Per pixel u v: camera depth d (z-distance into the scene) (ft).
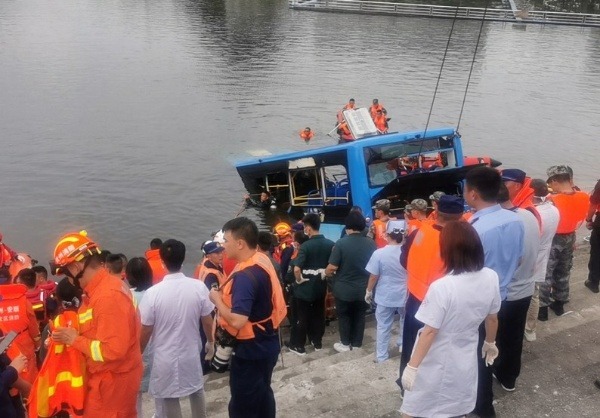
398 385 18.69
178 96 106.83
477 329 13.51
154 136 84.74
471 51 153.99
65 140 81.92
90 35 165.78
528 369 19.20
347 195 49.67
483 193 15.80
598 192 26.25
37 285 27.66
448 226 13.21
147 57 139.54
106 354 13.42
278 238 33.14
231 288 14.51
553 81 124.16
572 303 25.89
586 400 17.52
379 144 46.09
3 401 14.35
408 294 17.35
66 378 14.06
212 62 135.64
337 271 25.62
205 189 65.82
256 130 88.58
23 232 55.11
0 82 114.32
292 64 134.51
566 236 23.26
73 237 13.70
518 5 241.55
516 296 17.07
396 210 45.50
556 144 84.33
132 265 21.79
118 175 69.31
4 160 73.51
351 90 112.78
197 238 54.90
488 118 96.58
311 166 51.75
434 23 200.85
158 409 18.06
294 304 27.50
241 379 15.11
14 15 195.83
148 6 225.15
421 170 46.52
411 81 120.57
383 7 222.69
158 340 17.15
